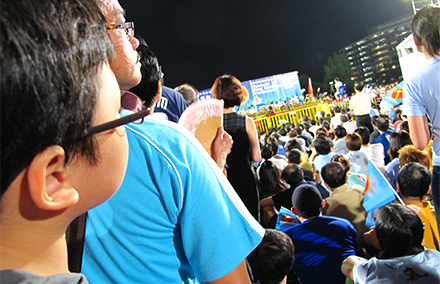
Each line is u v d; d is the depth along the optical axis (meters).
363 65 72.38
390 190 2.36
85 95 0.35
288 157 4.45
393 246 1.62
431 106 2.01
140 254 0.66
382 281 1.62
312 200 2.13
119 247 0.67
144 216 0.66
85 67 0.35
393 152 4.07
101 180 0.40
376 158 4.49
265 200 3.27
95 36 0.38
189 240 0.68
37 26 0.30
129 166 0.66
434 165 2.09
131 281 0.67
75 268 0.59
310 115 19.89
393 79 60.19
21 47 0.28
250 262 1.70
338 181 2.61
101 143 0.40
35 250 0.36
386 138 5.21
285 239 1.70
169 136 0.70
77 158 0.36
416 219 1.60
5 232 0.34
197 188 0.67
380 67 70.00
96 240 0.67
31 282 0.31
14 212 0.34
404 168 2.40
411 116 2.10
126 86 0.87
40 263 0.37
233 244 0.68
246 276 0.72
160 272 0.67
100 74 0.39
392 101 8.70
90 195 0.40
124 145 0.45
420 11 1.96
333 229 2.07
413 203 2.36
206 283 0.70
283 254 1.62
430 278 1.53
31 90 0.29
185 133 0.74
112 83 0.43
